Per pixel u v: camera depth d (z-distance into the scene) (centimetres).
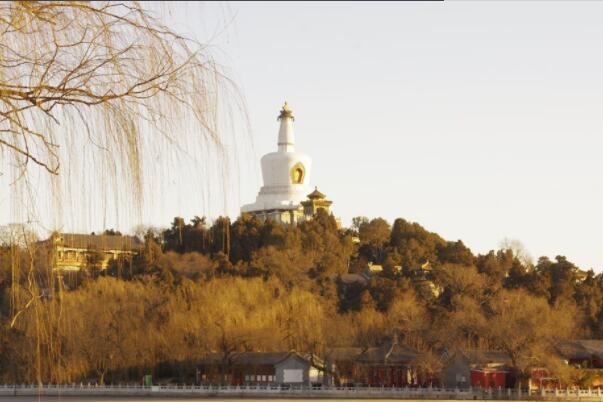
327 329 14988
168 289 14875
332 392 13362
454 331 14962
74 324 11981
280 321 15188
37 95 1694
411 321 15438
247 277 17950
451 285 18988
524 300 15538
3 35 1661
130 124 1808
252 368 14988
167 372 15400
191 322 14188
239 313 14588
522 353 13688
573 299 19550
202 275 16200
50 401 11512
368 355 14812
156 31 1731
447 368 14600
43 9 1647
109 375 14275
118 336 13125
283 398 13388
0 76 1678
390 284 19125
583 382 14100
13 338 9988
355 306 18275
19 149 1752
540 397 13012
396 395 13300
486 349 15262
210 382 14925
